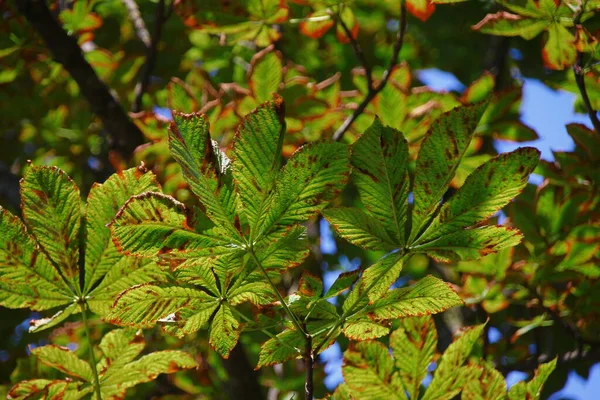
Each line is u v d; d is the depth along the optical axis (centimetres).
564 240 302
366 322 223
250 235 218
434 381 232
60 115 460
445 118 218
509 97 293
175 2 290
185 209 215
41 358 238
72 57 364
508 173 218
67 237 228
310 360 222
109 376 239
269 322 226
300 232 219
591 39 262
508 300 316
